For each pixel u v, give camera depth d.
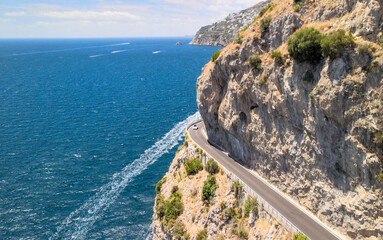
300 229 31.33
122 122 103.50
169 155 78.44
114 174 69.19
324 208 32.25
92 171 70.12
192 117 109.56
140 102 129.88
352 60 28.53
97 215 55.41
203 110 60.12
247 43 44.69
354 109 27.91
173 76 199.25
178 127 99.38
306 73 33.62
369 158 26.69
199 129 69.12
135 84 171.12
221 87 54.25
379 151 26.17
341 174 30.22
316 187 33.44
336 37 29.33
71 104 125.31
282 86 37.34
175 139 89.00
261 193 39.12
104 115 110.88
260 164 44.38
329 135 30.95
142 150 81.75
